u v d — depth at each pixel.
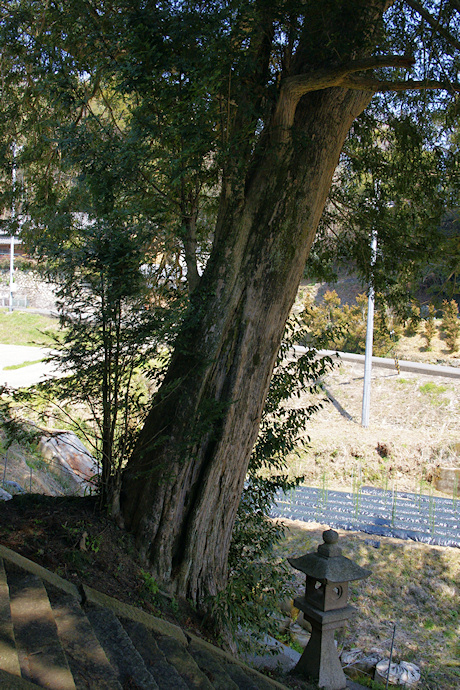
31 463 8.96
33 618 2.98
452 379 18.61
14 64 6.81
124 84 5.00
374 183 8.14
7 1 6.68
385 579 9.33
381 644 7.78
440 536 10.54
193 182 5.52
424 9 5.19
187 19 4.68
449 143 7.21
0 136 7.21
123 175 5.07
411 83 4.88
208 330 5.19
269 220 5.29
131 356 4.73
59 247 4.43
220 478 5.23
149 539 4.92
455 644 7.89
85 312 4.56
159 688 3.09
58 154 7.29
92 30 5.57
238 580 5.71
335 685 5.08
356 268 9.22
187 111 4.68
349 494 12.91
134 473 5.18
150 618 4.00
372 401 17.95
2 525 4.43
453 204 7.80
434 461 14.26
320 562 5.11
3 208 7.73
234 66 4.86
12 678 2.12
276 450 6.57
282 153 5.27
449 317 24.56
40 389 4.87
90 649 2.99
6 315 25.45
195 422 5.04
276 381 6.66
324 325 23.41
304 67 5.34
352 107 5.51
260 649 5.79
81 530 4.68
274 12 4.96
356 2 4.82
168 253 6.46
